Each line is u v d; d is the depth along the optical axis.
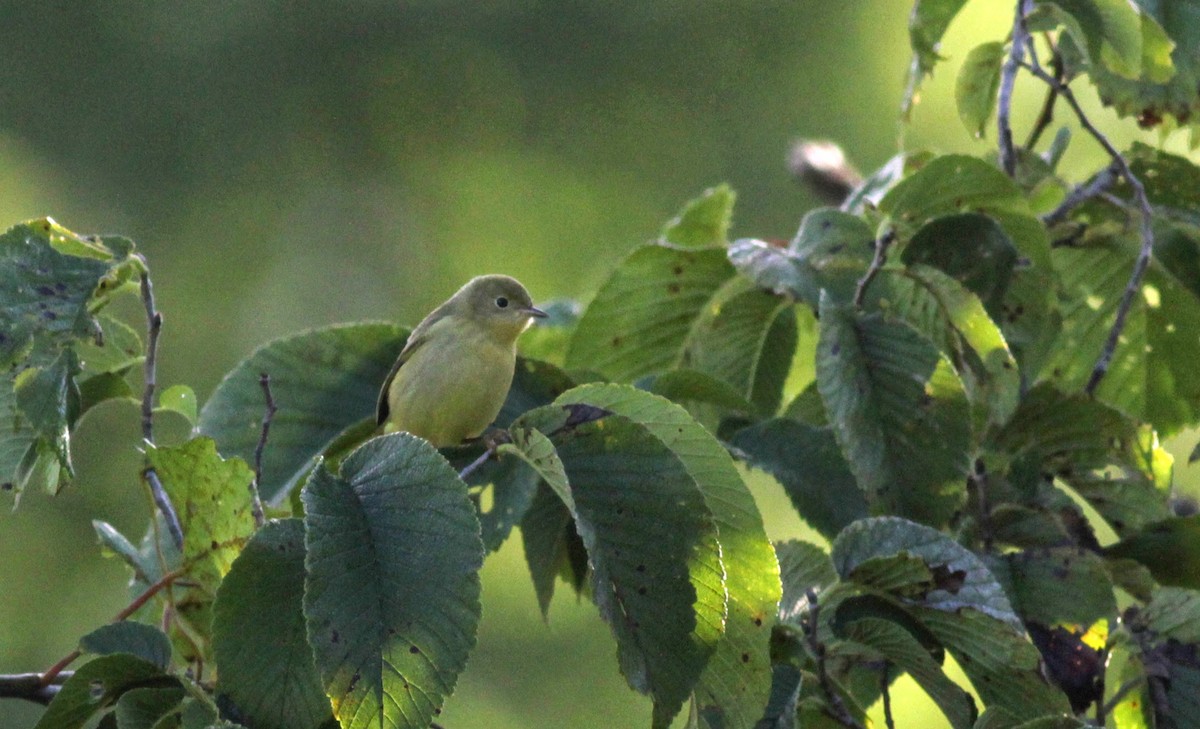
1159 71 9.65
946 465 8.07
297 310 22.38
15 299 6.88
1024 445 9.04
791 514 18.34
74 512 19.38
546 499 8.66
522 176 22.78
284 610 6.16
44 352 6.81
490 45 22.83
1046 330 9.70
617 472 6.29
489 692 18.67
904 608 7.24
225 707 6.07
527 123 22.78
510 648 18.98
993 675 7.19
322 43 22.81
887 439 8.13
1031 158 10.59
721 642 6.44
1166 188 10.27
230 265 22.31
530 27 22.75
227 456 9.47
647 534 6.17
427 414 9.51
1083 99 15.88
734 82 21.77
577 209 22.62
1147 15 9.33
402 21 22.84
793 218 21.12
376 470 5.96
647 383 9.02
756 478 18.50
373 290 22.67
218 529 7.08
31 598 19.00
